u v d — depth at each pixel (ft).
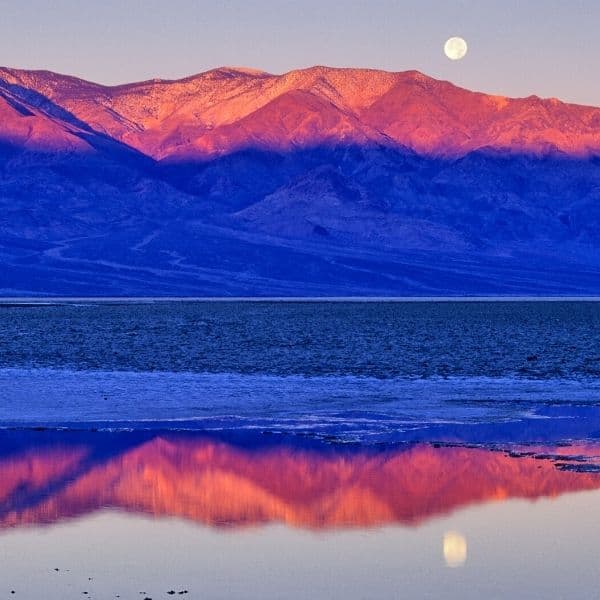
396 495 282.56
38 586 209.15
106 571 218.38
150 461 326.24
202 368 584.40
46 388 493.36
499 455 334.03
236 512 264.93
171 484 294.66
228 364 606.96
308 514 262.26
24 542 237.66
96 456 333.62
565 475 303.48
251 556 229.04
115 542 237.86
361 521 256.32
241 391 485.56
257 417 412.36
